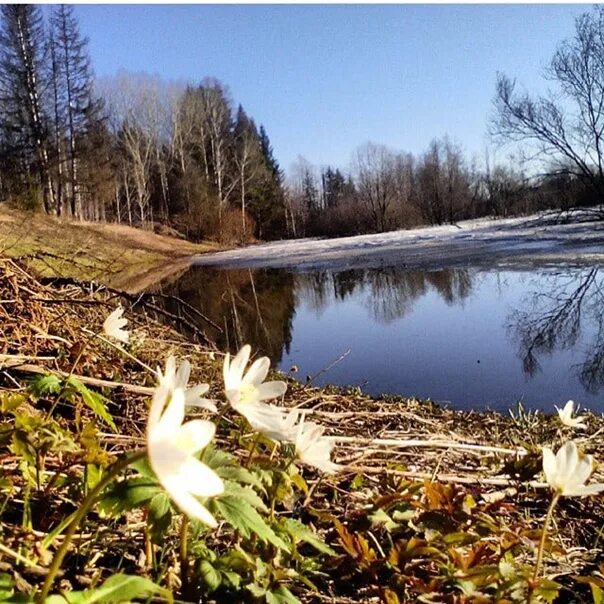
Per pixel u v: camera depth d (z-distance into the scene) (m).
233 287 16.09
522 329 8.54
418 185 66.62
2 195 36.06
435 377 6.27
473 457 3.04
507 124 25.00
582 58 23.02
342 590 1.65
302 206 65.62
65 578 1.34
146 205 50.12
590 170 25.73
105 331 2.23
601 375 5.98
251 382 1.28
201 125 55.34
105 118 42.62
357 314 10.95
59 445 1.58
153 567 1.43
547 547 1.74
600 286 11.46
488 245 23.28
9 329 3.17
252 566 1.40
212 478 0.79
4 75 37.50
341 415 3.74
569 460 1.32
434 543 1.63
